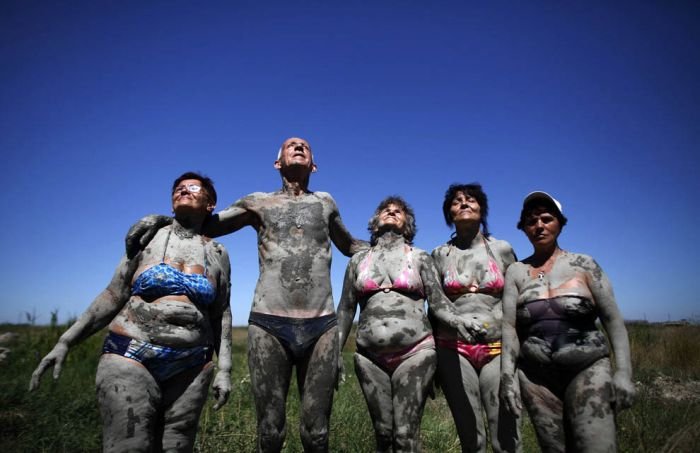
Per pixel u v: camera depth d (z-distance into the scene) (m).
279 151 4.48
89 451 5.02
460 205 4.49
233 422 5.91
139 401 3.14
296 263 3.95
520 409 3.36
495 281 4.28
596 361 3.23
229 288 3.97
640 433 5.53
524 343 3.49
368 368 4.05
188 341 3.37
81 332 3.48
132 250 3.64
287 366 3.87
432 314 4.27
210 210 4.09
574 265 3.52
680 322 15.02
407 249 4.38
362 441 5.56
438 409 7.66
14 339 13.50
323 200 4.32
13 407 5.88
